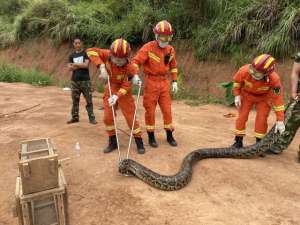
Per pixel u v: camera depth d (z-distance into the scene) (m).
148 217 2.75
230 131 5.05
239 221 2.72
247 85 3.81
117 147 4.05
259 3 8.05
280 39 7.29
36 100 7.08
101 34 10.32
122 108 3.87
